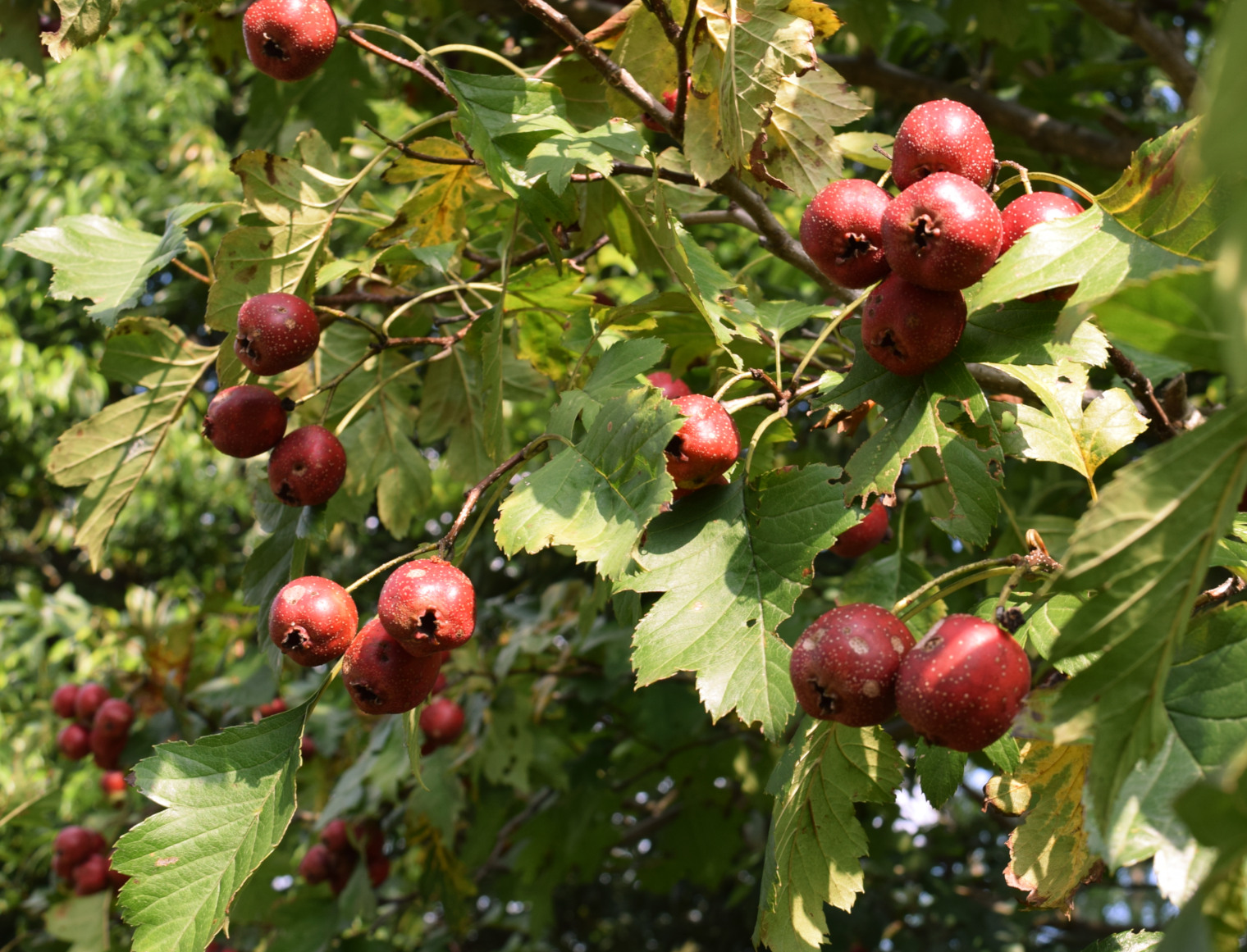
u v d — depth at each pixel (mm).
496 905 6621
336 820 4066
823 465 1689
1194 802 838
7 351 9219
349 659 1681
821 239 1644
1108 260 1399
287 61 2012
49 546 12773
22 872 5652
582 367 2342
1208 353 992
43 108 9711
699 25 2051
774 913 1725
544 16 2010
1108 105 5469
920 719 1242
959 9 4562
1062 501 4258
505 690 4352
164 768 1666
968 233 1425
